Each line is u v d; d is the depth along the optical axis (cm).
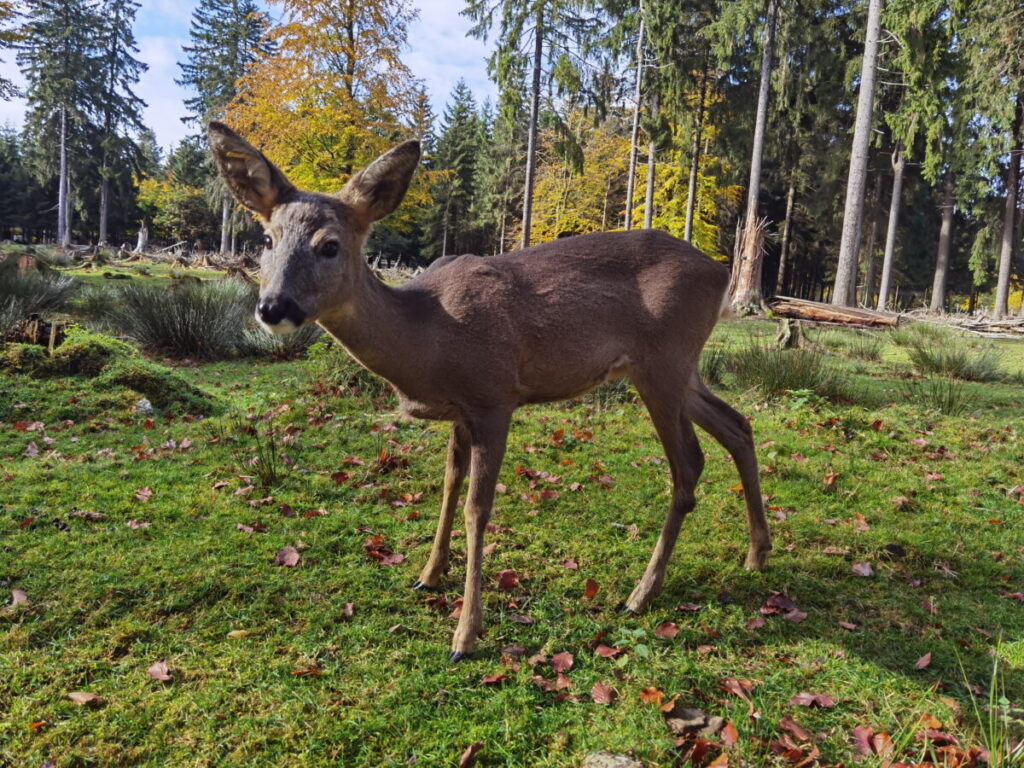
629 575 333
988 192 2491
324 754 214
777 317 1611
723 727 228
